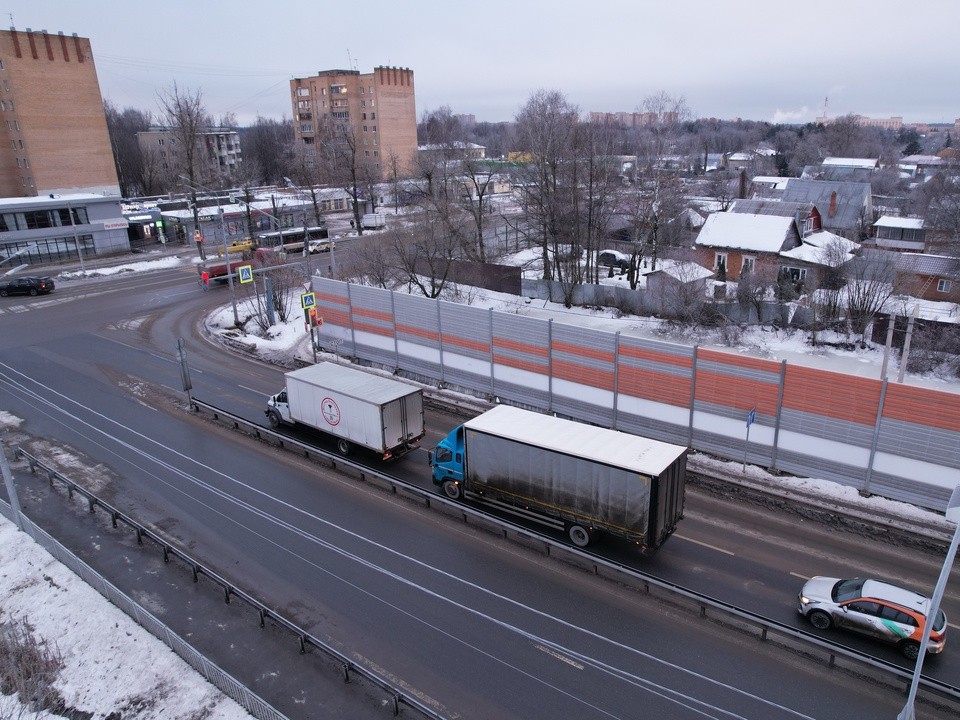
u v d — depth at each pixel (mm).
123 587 19234
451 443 23531
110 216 72875
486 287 54969
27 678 16125
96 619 17984
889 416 22375
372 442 25641
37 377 36688
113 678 16000
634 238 56000
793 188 79250
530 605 18141
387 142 127562
